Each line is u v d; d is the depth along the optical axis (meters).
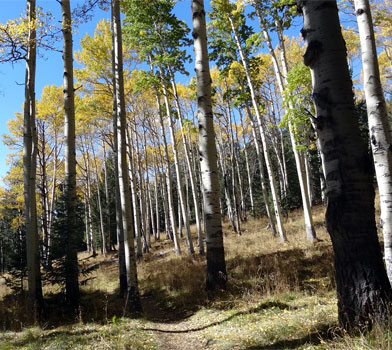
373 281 2.89
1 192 23.17
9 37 7.37
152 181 43.00
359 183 3.02
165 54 15.24
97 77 15.53
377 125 4.77
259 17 13.57
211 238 7.45
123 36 15.78
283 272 7.63
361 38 5.19
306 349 3.26
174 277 10.24
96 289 11.16
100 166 33.47
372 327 2.78
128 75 17.50
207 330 5.25
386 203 4.56
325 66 3.18
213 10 16.03
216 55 17.61
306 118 11.80
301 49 20.47
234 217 24.23
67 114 9.15
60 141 22.36
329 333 3.51
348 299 3.00
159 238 28.88
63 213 9.05
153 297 9.34
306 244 11.91
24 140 8.27
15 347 5.16
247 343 4.06
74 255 8.59
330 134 3.13
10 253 10.65
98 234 34.62
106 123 20.14
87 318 7.07
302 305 5.33
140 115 22.97
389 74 20.95
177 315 6.97
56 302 8.45
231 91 17.91
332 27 3.20
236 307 6.07
